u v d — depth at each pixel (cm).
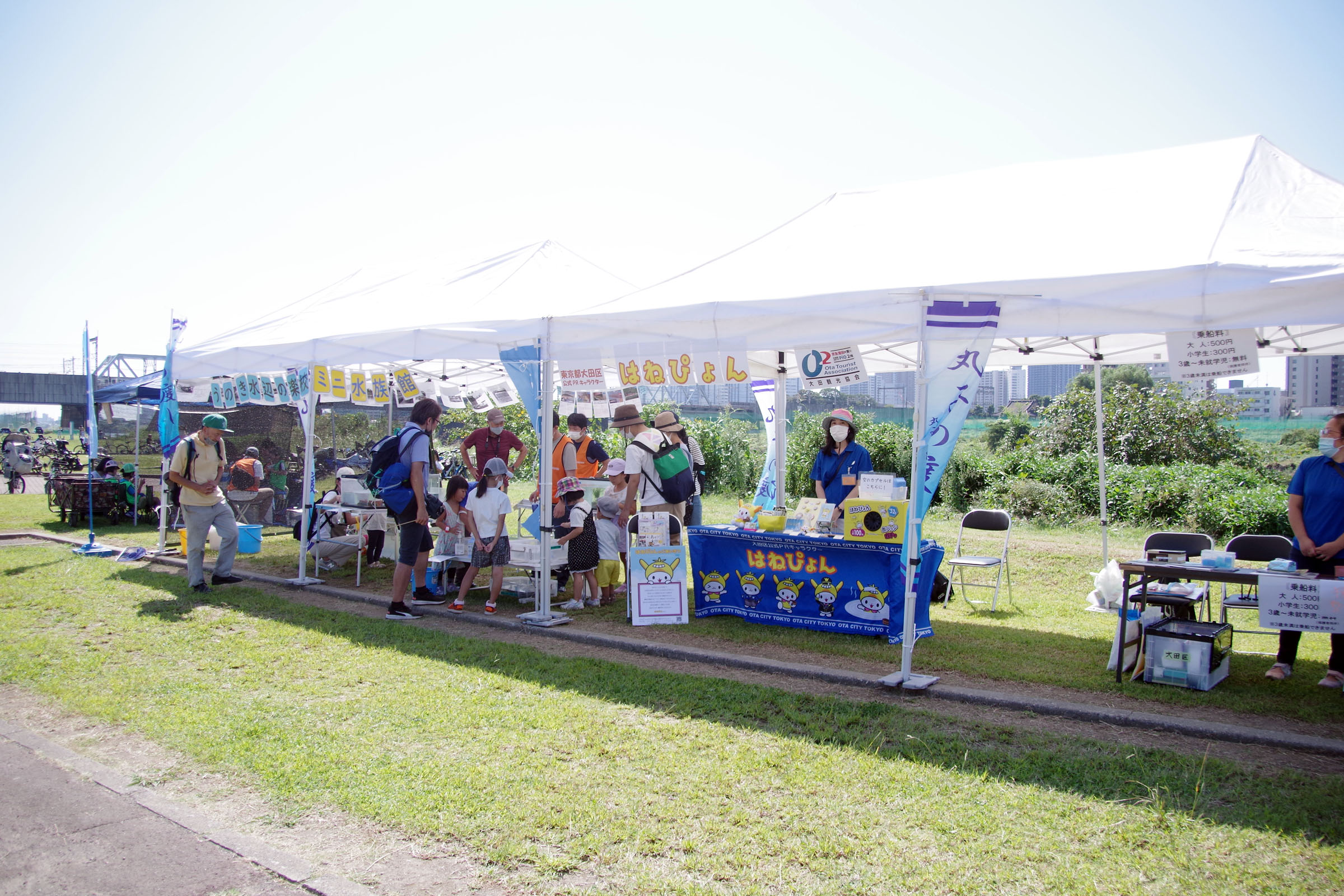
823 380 789
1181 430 1714
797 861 351
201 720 518
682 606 772
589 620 794
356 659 657
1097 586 877
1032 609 863
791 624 754
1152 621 611
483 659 655
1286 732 475
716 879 338
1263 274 491
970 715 520
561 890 332
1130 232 586
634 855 358
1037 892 326
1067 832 372
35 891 331
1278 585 517
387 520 1088
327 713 531
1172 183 627
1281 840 360
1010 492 1566
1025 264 589
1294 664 627
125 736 499
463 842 371
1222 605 671
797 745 472
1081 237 603
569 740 484
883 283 620
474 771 441
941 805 398
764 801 405
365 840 375
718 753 464
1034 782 421
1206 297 533
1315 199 558
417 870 349
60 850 365
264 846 367
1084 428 1783
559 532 820
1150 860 348
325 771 443
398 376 1112
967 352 578
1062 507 1499
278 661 651
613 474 849
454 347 866
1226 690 566
